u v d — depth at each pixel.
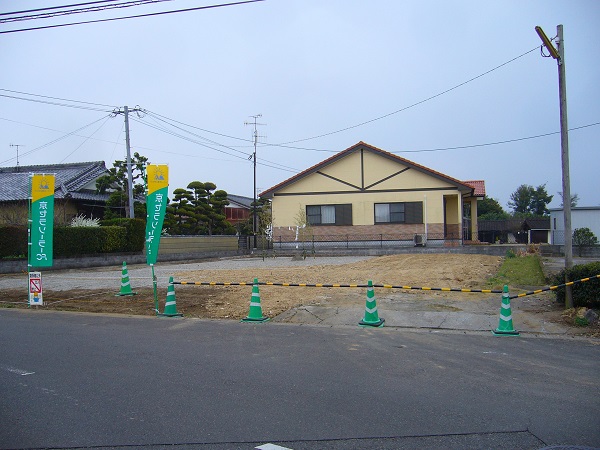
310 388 5.57
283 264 22.91
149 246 11.28
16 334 8.63
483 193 31.94
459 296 12.11
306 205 30.69
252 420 4.62
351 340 8.18
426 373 6.23
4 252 19.78
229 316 10.58
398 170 29.45
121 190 28.62
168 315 10.63
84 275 18.91
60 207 26.23
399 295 12.43
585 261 20.78
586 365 6.65
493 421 4.65
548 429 4.47
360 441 4.19
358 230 29.94
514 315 9.93
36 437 4.25
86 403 5.07
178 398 5.22
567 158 10.31
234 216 54.56
